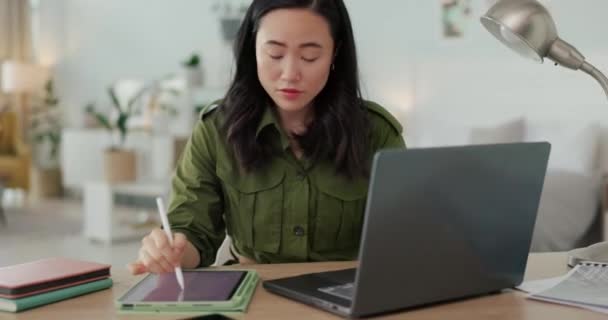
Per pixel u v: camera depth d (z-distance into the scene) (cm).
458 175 94
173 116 627
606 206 326
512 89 439
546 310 99
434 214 93
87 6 705
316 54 122
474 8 457
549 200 320
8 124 645
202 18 619
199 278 111
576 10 409
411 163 88
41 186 704
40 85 711
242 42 137
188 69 588
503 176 99
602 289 107
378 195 86
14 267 111
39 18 734
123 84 673
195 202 140
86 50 709
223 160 141
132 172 496
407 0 494
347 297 99
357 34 524
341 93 140
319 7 123
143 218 571
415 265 94
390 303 94
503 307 100
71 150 659
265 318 94
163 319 94
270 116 137
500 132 411
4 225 533
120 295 107
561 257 136
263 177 139
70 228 525
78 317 95
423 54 488
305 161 140
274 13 123
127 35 677
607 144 390
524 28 121
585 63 124
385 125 149
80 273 107
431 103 485
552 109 419
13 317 96
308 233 141
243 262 148
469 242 99
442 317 95
